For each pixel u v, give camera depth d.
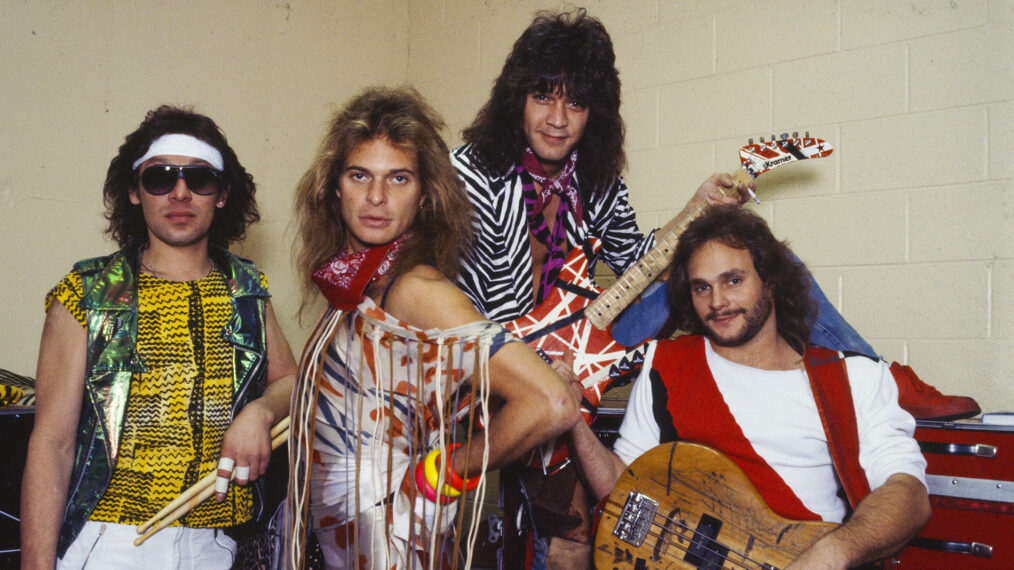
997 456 1.70
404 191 1.23
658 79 3.26
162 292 1.54
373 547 1.24
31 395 1.97
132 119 3.02
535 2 3.65
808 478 1.62
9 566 1.71
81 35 2.88
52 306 1.45
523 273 1.96
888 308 2.68
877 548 1.44
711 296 1.71
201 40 3.26
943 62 2.62
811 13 2.88
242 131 3.39
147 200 1.54
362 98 1.29
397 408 1.23
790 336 1.74
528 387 1.13
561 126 1.87
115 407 1.42
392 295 1.21
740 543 1.55
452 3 3.96
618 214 2.18
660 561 1.59
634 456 1.75
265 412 1.54
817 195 2.84
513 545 1.96
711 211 1.79
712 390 1.71
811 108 2.87
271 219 3.49
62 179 2.82
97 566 1.37
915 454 1.57
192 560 1.44
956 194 2.58
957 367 2.55
